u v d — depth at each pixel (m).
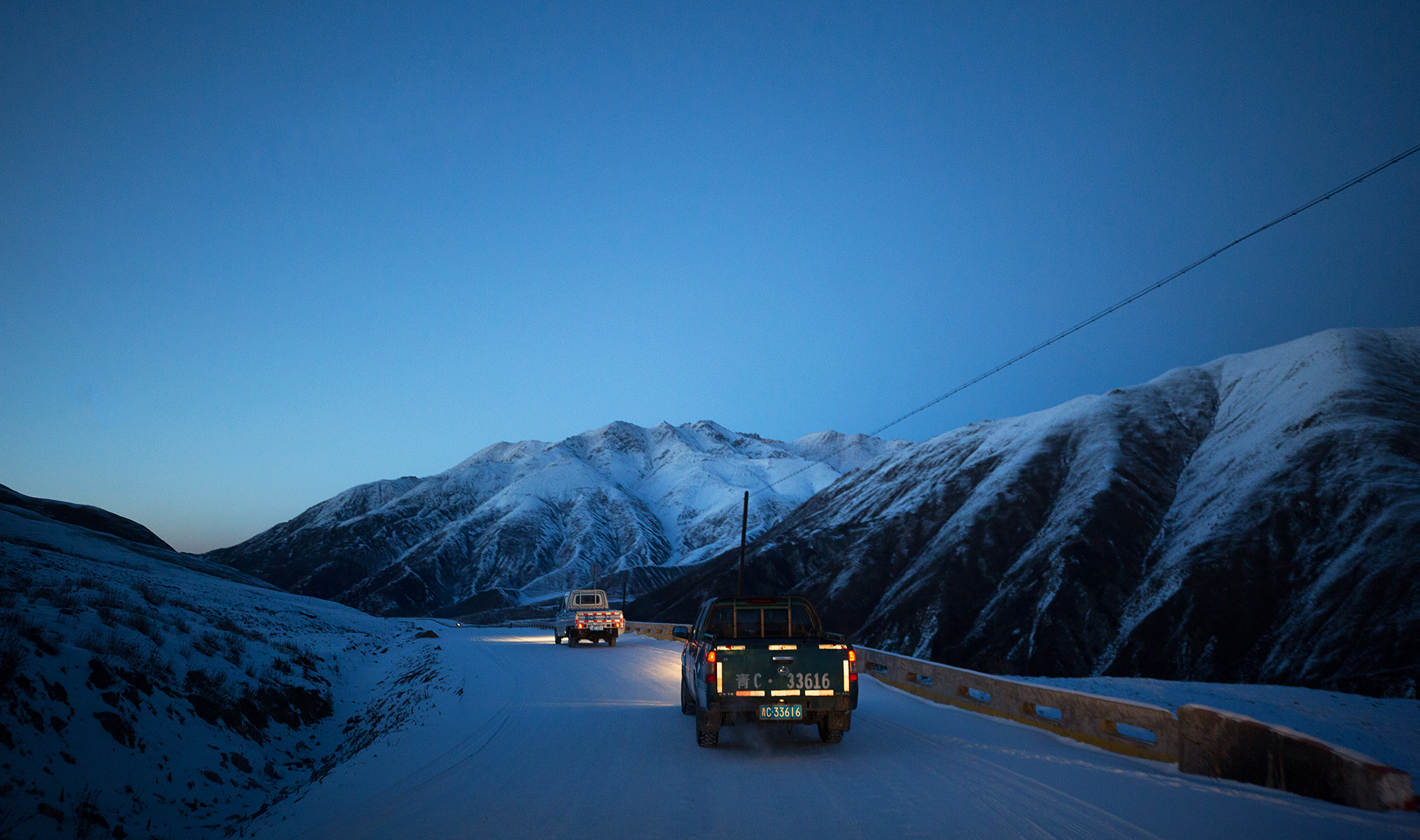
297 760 15.08
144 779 11.03
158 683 14.10
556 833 6.73
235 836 7.95
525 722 13.27
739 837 6.45
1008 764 9.16
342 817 7.66
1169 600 74.56
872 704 14.98
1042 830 6.44
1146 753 9.40
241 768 13.11
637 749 10.52
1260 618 68.12
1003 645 77.06
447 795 8.26
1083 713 10.65
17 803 9.01
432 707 16.53
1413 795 6.79
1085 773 8.60
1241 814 6.78
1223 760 8.16
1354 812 6.78
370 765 10.63
